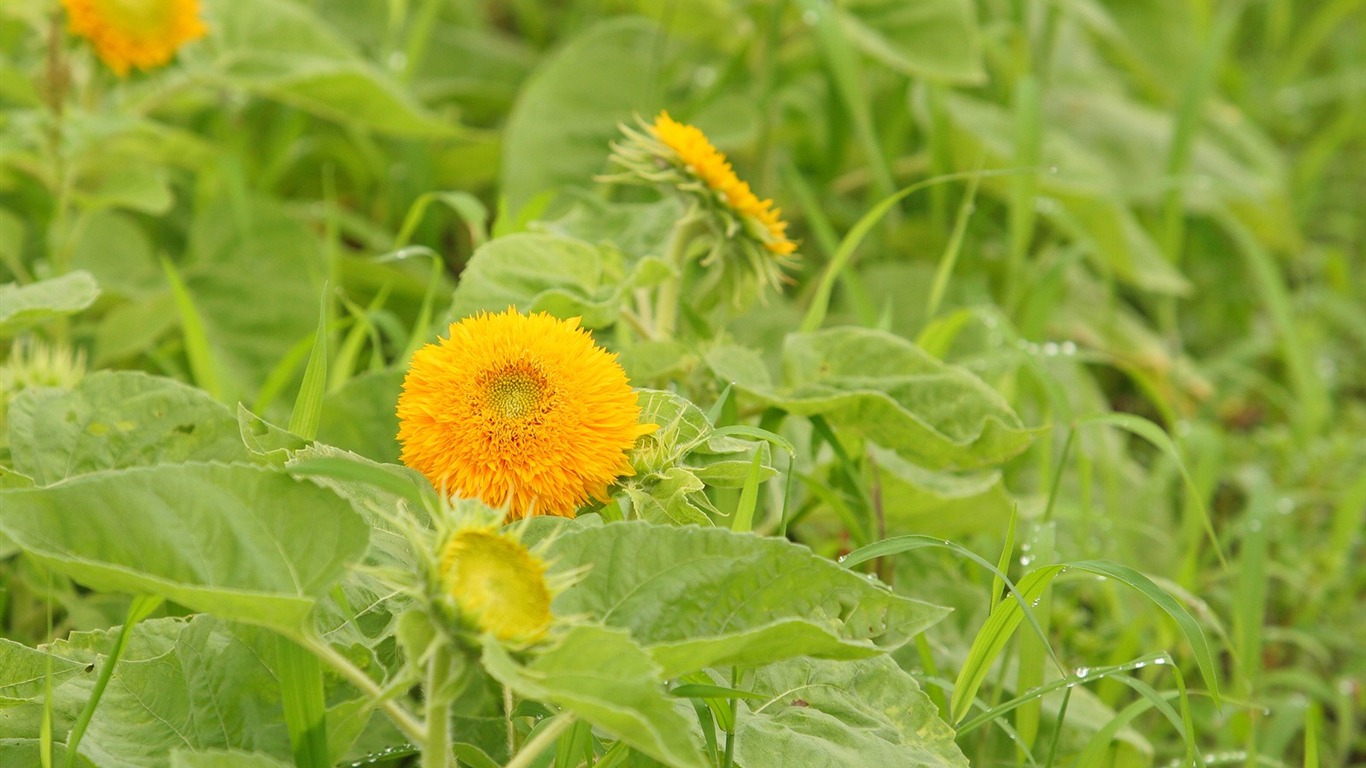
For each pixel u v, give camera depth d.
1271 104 5.92
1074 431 2.86
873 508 2.82
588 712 2.32
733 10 4.05
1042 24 5.06
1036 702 2.72
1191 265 5.05
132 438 2.54
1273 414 4.29
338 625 2.49
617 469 2.50
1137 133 4.69
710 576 2.43
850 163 4.41
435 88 4.54
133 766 2.44
